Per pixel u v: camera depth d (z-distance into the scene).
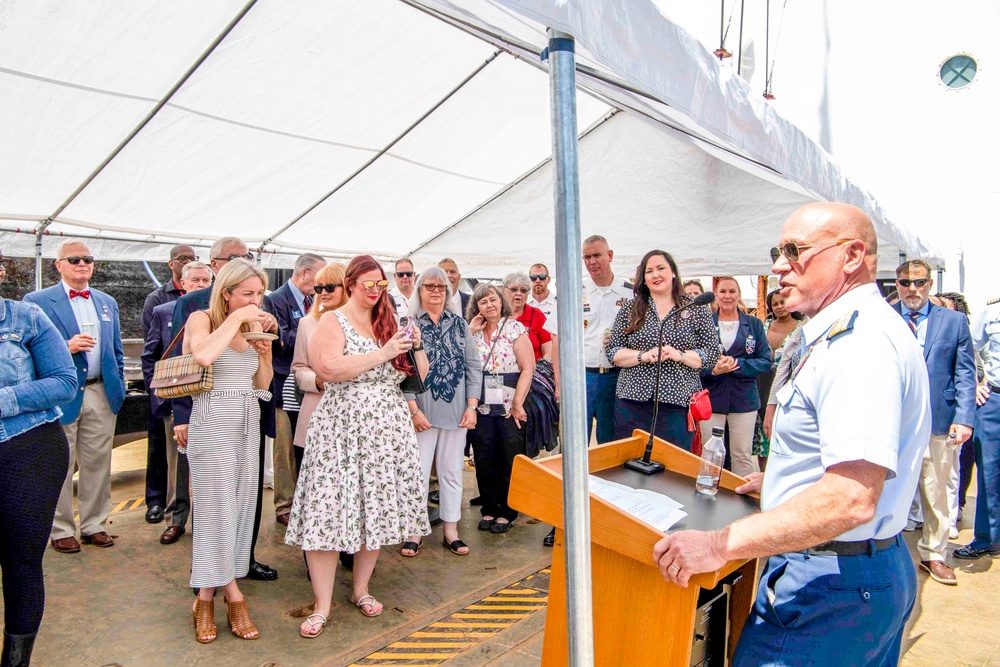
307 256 4.38
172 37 2.93
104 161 3.79
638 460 2.37
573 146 1.47
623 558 1.75
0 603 3.21
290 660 2.80
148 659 2.79
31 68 2.90
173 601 3.35
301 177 4.72
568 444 1.45
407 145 4.70
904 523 1.53
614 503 1.83
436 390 3.95
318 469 3.04
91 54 2.91
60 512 3.93
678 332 3.48
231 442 2.91
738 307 4.73
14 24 2.62
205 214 4.95
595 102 5.52
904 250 5.37
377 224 6.05
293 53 3.28
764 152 2.73
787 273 1.62
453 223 6.56
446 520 4.19
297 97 3.68
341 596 3.48
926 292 4.06
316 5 2.99
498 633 3.09
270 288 7.72
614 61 1.54
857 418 1.32
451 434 4.16
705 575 1.56
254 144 4.06
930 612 3.51
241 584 3.61
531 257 6.49
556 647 1.91
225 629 3.07
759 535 1.39
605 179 6.21
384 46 3.43
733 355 4.59
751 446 4.70
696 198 5.91
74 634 2.98
